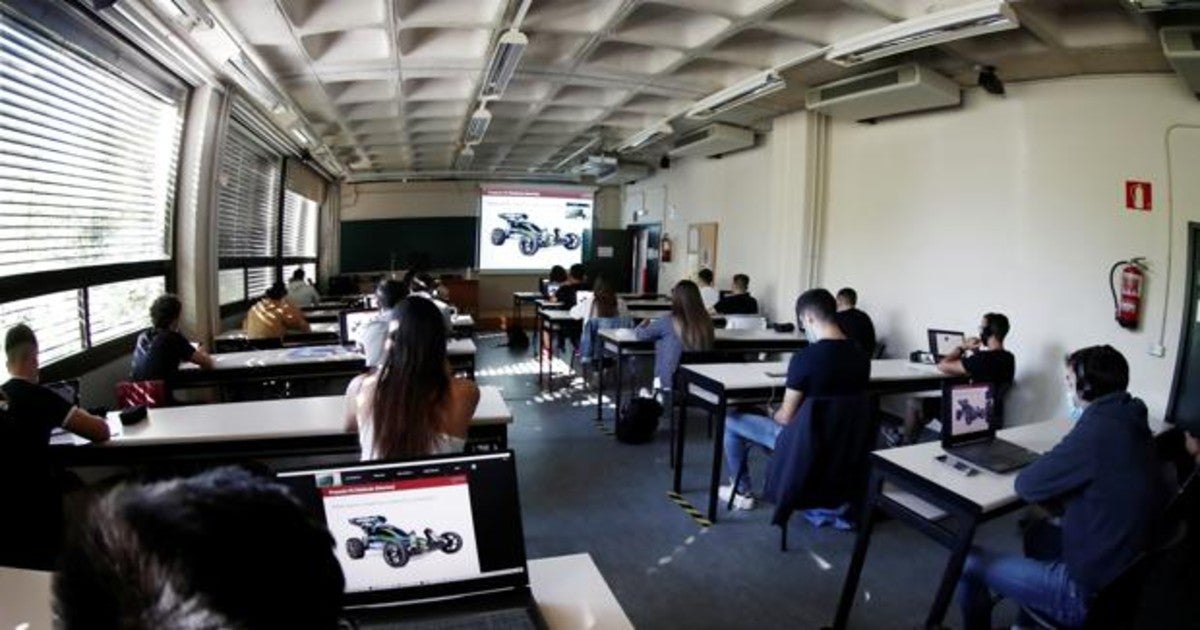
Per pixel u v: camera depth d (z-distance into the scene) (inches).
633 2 135.3
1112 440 68.3
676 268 363.9
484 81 183.3
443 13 141.9
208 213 187.0
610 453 165.3
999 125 174.7
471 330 238.7
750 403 128.3
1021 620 82.3
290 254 329.4
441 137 296.4
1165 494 68.7
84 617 14.7
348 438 95.1
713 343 172.1
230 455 92.9
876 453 89.2
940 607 78.5
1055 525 84.6
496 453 44.3
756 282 281.1
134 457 90.4
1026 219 168.9
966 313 184.2
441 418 67.1
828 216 234.5
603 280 240.1
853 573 88.5
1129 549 65.8
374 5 140.2
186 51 149.8
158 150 169.6
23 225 115.2
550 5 145.9
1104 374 72.9
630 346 185.0
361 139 294.7
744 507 130.2
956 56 159.6
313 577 15.8
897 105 185.6
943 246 190.7
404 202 429.7
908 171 201.6
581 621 45.6
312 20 141.9
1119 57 143.3
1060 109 162.1
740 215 295.0
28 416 76.1
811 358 109.3
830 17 148.0
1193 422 143.8
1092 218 157.4
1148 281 149.6
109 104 145.3
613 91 226.4
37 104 118.3
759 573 104.6
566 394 231.0
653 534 118.3
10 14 107.0
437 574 41.2
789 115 238.8
